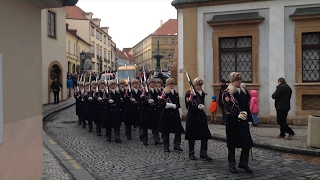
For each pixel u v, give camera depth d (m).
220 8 13.48
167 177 6.14
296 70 12.63
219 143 9.53
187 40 13.92
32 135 5.04
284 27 12.72
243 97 6.45
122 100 10.30
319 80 12.56
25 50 4.80
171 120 8.38
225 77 13.70
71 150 8.78
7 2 4.28
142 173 6.44
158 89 9.54
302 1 12.48
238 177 6.10
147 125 9.39
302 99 12.66
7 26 4.28
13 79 4.43
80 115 13.75
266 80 12.98
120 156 8.01
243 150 6.41
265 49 12.98
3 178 4.14
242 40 13.42
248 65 13.38
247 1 13.10
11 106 4.38
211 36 13.66
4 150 4.17
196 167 6.85
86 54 24.20
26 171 4.81
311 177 6.11
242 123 6.29
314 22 12.32
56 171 6.45
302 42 12.66
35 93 5.15
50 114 17.19
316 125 8.15
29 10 4.94
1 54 4.08
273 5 12.82
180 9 14.07
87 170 6.70
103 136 11.13
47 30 21.95
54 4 5.41
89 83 12.45
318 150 7.88
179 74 14.19
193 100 7.34
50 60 22.55
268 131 11.10
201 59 13.78
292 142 9.02
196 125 7.40
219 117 13.27
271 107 12.91
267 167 6.83
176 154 8.16
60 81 24.16
